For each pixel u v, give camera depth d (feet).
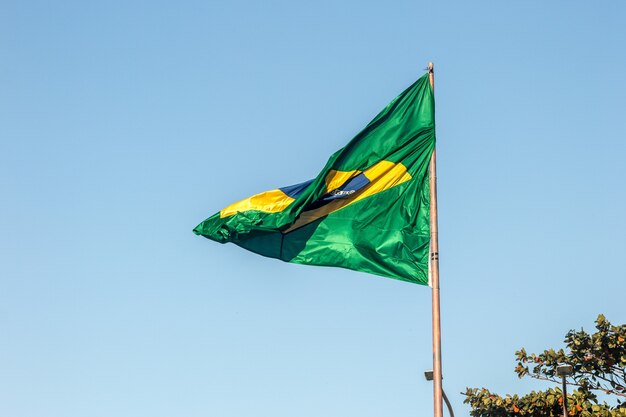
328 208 78.69
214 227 79.87
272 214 79.05
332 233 78.33
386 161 79.10
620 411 118.11
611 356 123.44
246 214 79.15
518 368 127.75
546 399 123.85
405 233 77.61
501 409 125.49
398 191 78.69
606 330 123.75
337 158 78.64
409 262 77.00
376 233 77.97
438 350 71.36
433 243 75.87
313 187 77.92
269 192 79.87
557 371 110.63
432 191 77.87
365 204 78.48
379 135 79.56
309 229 78.69
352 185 78.74
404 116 79.97
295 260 78.69
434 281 74.54
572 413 122.52
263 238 79.51
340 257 77.87
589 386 126.00
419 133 79.61
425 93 80.38
